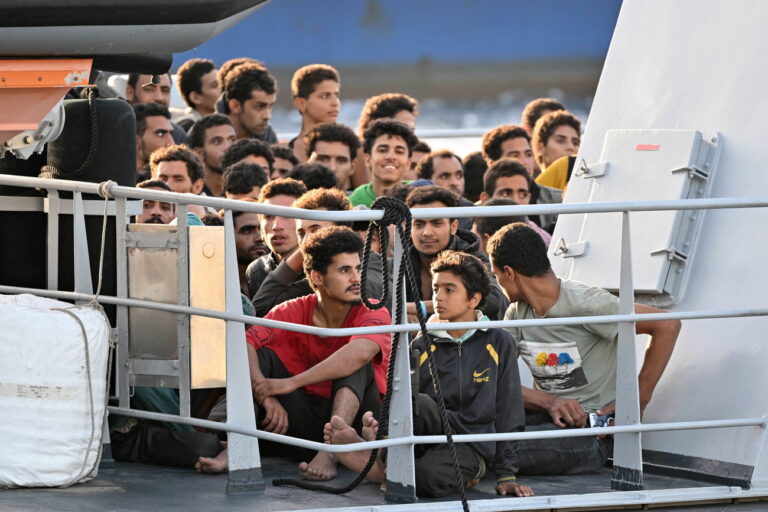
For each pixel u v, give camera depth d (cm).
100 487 1870
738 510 1902
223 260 1872
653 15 2409
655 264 2191
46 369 1845
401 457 1791
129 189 1919
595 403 2127
